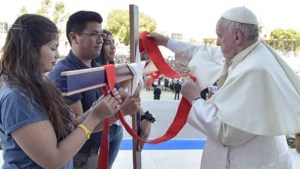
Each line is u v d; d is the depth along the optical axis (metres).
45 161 1.42
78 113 2.09
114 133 2.70
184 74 2.49
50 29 1.48
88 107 2.25
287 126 1.94
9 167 1.50
